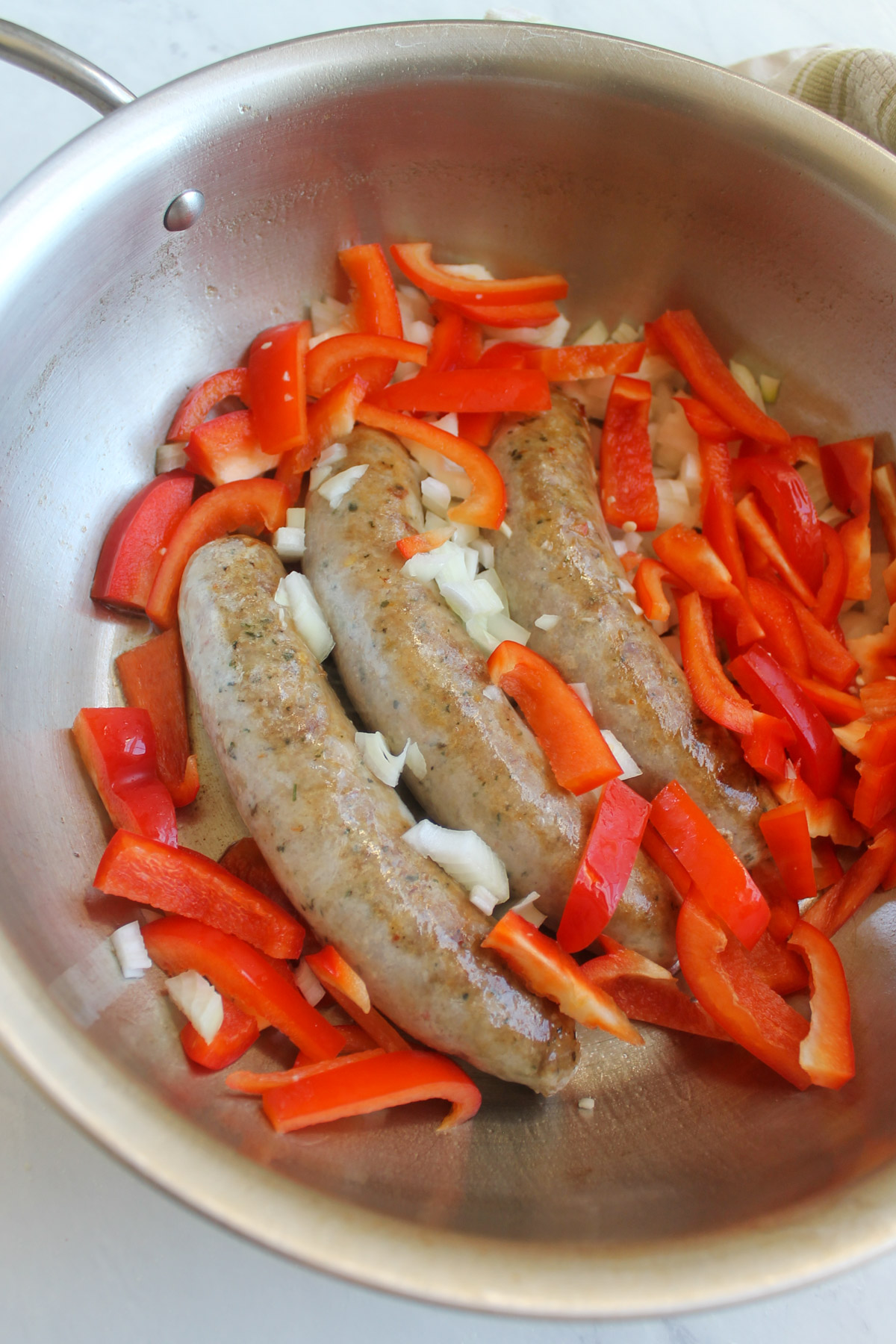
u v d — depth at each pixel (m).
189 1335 0.31
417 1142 0.31
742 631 0.38
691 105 0.36
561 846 0.33
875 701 0.38
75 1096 0.27
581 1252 0.27
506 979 0.31
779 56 0.42
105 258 0.34
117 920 0.33
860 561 0.39
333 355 0.38
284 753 0.32
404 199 0.38
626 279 0.40
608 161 0.37
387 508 0.35
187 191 0.34
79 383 0.35
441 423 0.39
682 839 0.34
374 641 0.33
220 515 0.37
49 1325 0.31
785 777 0.35
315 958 0.32
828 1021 0.33
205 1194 0.26
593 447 0.41
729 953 0.34
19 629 0.33
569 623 0.35
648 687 0.35
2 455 0.33
